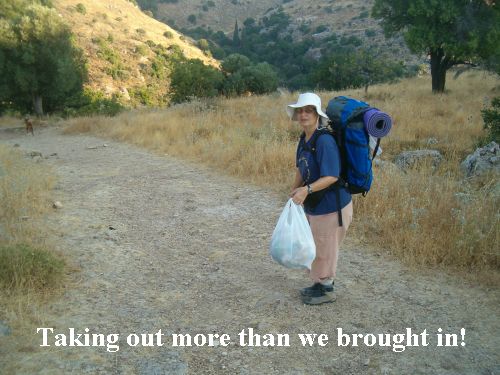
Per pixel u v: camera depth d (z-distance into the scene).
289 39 129.12
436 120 14.09
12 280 4.23
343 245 5.52
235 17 176.12
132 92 62.44
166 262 5.22
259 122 14.61
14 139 19.55
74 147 14.35
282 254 3.66
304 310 4.11
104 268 5.00
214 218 6.72
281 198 7.52
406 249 5.20
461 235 5.00
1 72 26.80
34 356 3.36
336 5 142.00
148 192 8.20
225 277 4.82
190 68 30.31
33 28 26.92
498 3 19.78
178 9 174.62
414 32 20.55
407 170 7.93
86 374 3.21
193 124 14.41
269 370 3.31
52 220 6.55
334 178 3.57
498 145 8.84
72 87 29.75
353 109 3.52
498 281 4.44
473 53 20.19
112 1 96.44
